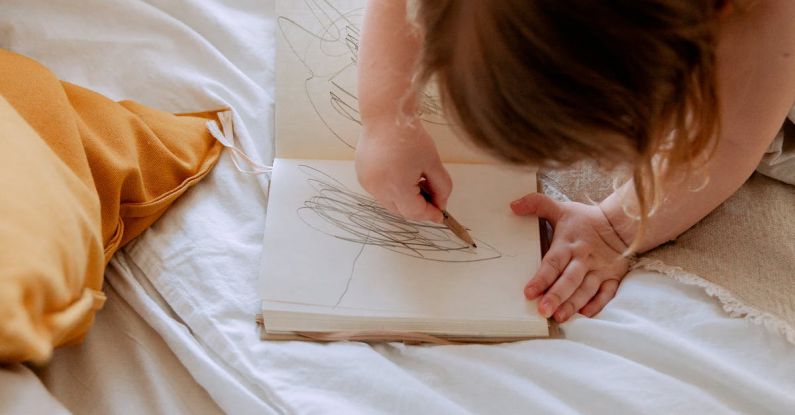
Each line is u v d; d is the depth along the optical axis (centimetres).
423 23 48
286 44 85
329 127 82
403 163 73
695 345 71
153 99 87
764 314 71
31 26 88
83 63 88
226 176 83
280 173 80
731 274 74
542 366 71
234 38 91
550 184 83
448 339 74
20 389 60
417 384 70
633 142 47
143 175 78
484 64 45
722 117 66
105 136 75
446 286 74
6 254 57
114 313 76
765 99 65
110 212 74
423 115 80
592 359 71
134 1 90
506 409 70
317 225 77
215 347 74
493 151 51
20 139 63
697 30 45
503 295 74
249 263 78
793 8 60
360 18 86
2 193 59
